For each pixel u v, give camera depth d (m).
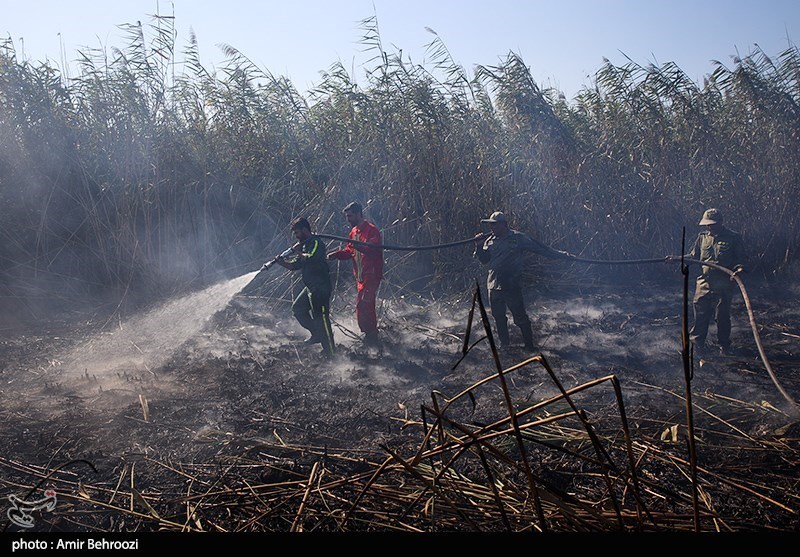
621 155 11.39
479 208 10.48
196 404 5.65
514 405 5.54
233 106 11.12
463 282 10.16
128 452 4.67
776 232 11.11
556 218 11.11
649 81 11.46
